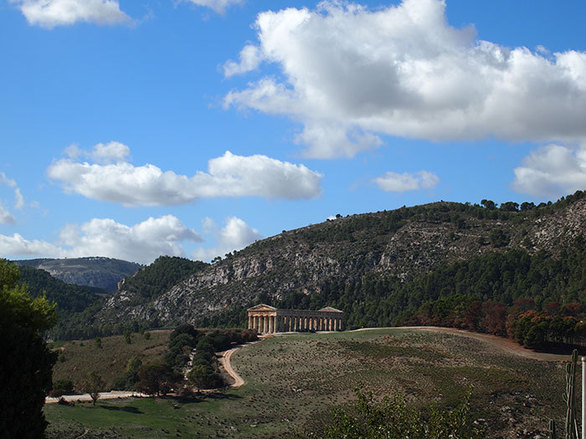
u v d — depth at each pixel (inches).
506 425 5629.9
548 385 6717.5
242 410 6230.3
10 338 3002.0
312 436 3093.0
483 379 6830.7
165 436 5132.9
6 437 2842.0
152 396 6594.5
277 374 7755.9
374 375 7278.5
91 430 4990.2
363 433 2346.2
